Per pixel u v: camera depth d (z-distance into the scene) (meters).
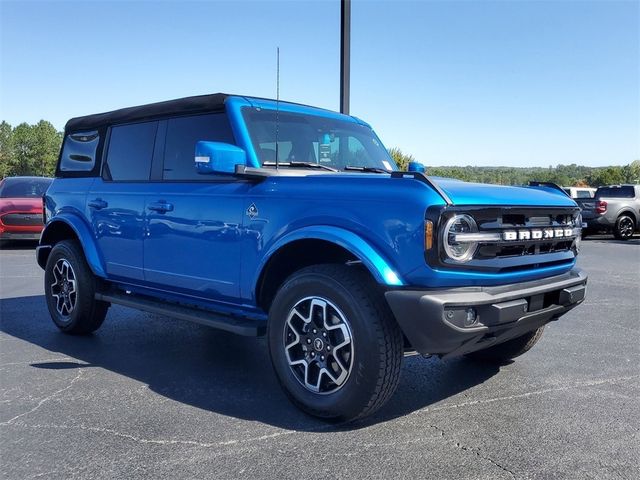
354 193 3.64
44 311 7.13
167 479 2.98
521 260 3.71
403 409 3.97
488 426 3.68
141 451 3.30
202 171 3.97
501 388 4.41
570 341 5.84
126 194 5.19
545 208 3.93
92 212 5.58
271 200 4.02
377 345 3.44
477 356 5.14
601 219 19.55
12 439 3.45
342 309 3.54
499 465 3.15
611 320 6.83
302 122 4.84
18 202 13.66
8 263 11.54
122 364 4.98
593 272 11.06
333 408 3.61
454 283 3.40
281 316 3.87
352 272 3.63
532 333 4.73
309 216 3.79
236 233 4.20
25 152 114.50
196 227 4.49
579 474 3.05
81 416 3.81
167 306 4.83
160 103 5.05
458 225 3.37
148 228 4.93
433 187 3.38
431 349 3.44
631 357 5.27
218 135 4.55
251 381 4.55
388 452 3.30
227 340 5.82
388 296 3.38
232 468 3.10
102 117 5.74
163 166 4.97
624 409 3.98
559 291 3.95
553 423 3.73
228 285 4.30
